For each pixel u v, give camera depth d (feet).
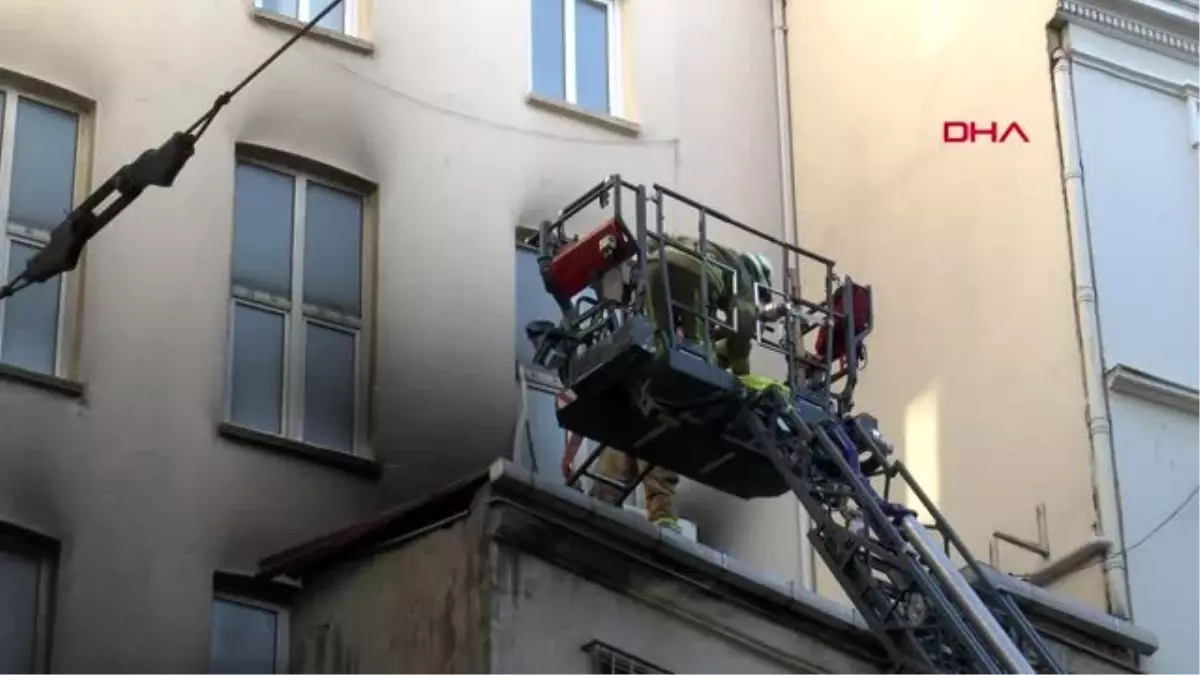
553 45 64.75
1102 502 54.80
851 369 51.47
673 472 52.26
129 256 53.31
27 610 49.44
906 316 62.90
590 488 57.41
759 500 61.77
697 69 67.10
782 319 52.60
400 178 58.80
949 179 62.49
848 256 65.51
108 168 53.98
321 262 57.06
